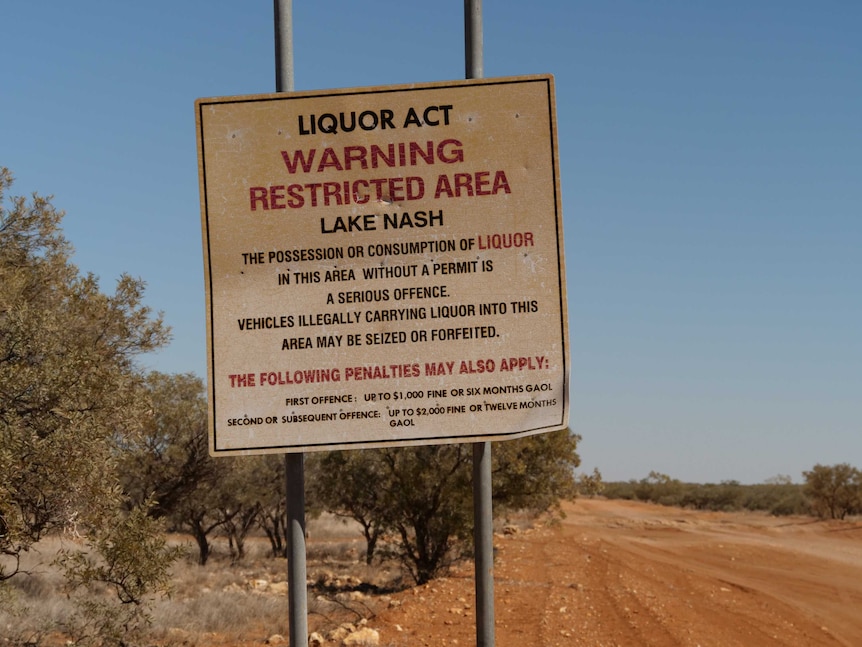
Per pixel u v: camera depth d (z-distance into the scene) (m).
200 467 22.41
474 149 6.04
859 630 16.23
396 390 5.96
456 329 5.98
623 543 36.91
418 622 14.51
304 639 5.84
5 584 10.62
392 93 6.07
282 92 6.10
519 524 49.97
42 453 9.05
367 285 6.00
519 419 5.93
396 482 22.75
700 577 23.98
